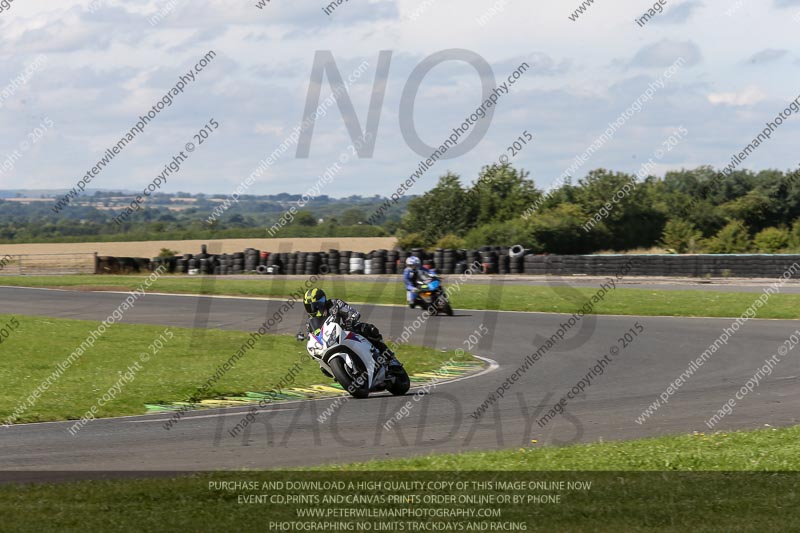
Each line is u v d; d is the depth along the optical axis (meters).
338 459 31.33
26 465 30.69
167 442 35.00
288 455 32.16
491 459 29.62
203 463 30.78
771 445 31.41
